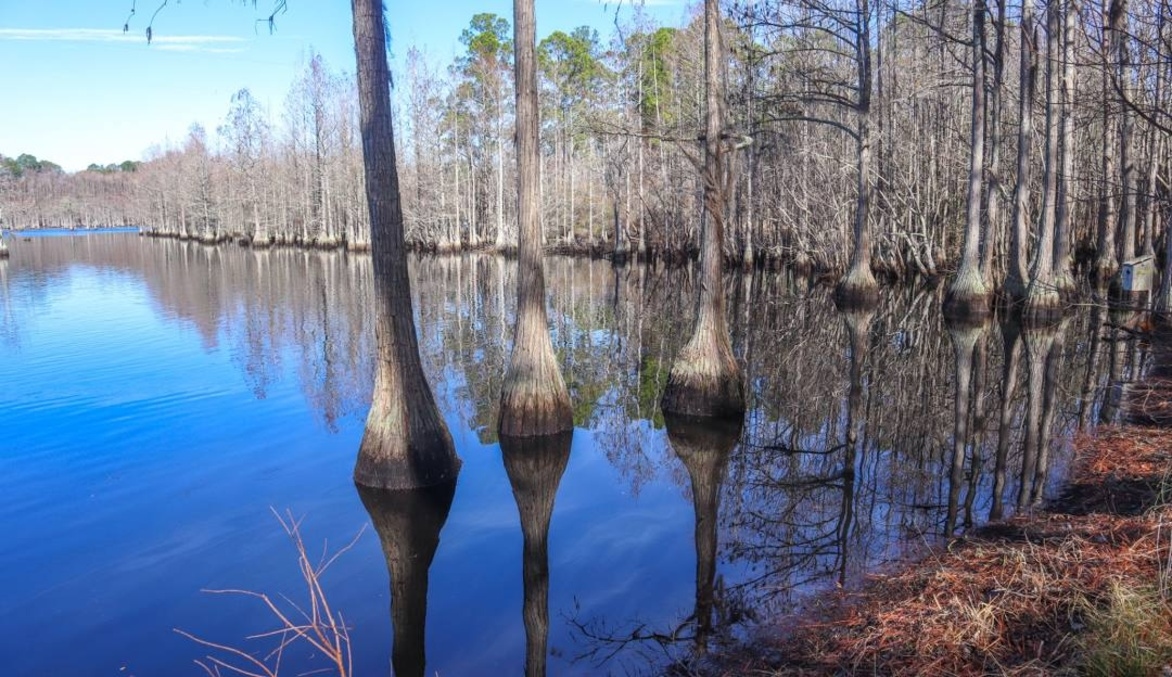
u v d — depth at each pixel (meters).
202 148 77.38
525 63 8.78
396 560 6.13
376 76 7.27
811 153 26.77
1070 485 6.60
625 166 41.03
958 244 26.31
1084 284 21.89
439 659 4.70
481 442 9.35
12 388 12.01
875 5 20.64
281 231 65.88
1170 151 20.53
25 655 4.83
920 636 4.08
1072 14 14.73
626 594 5.42
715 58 9.83
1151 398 9.38
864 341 16.14
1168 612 3.64
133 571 5.98
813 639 4.42
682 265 37.41
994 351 14.23
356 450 8.99
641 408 11.04
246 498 7.49
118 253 51.47
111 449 9.01
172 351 15.16
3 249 44.94
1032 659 3.62
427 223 51.56
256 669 4.65
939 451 8.41
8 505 7.32
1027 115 17.77
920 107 26.78
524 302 9.30
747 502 7.18
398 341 7.66
